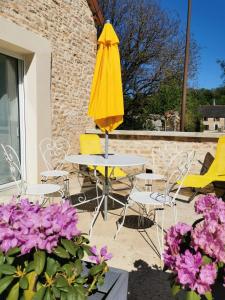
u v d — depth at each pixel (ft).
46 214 4.82
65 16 22.74
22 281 4.38
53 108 21.63
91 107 14.15
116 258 10.37
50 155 20.98
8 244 4.59
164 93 59.88
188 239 5.50
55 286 4.52
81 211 15.61
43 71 19.67
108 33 13.29
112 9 60.08
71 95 24.21
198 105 64.03
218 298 5.33
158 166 23.84
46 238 4.63
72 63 24.14
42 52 19.39
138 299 8.08
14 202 5.58
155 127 63.41
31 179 19.54
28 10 18.07
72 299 4.50
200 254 4.92
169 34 61.67
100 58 13.79
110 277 6.00
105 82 13.52
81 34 25.52
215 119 156.56
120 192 19.97
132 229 13.14
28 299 4.61
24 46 17.42
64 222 4.84
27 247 4.53
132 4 60.08
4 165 17.87
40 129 19.58
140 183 22.77
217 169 17.84
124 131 24.32
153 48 61.87
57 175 15.64
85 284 5.50
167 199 11.80
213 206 5.70
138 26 60.64
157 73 62.69
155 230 13.10
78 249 5.27
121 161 13.83
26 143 19.43
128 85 64.18
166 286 8.73
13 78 18.56
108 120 14.12
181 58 61.87
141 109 64.49
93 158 14.82
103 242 11.66
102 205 16.71
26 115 19.27
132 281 8.96
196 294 4.77
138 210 16.01
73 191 19.83
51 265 4.73
